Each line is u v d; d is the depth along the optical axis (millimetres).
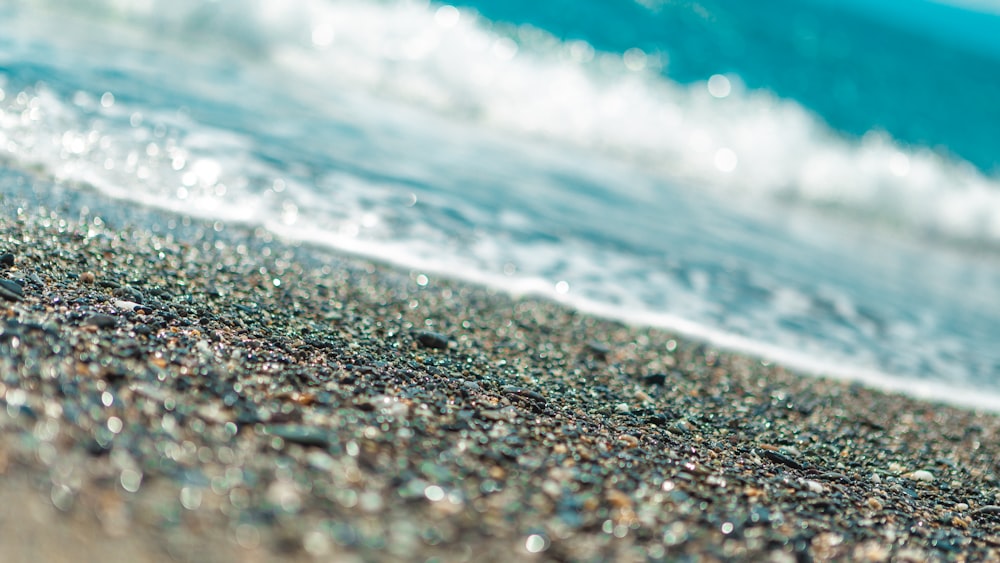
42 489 1189
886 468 1438
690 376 1538
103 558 1149
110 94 1851
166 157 1716
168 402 1268
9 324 1303
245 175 1728
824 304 1824
